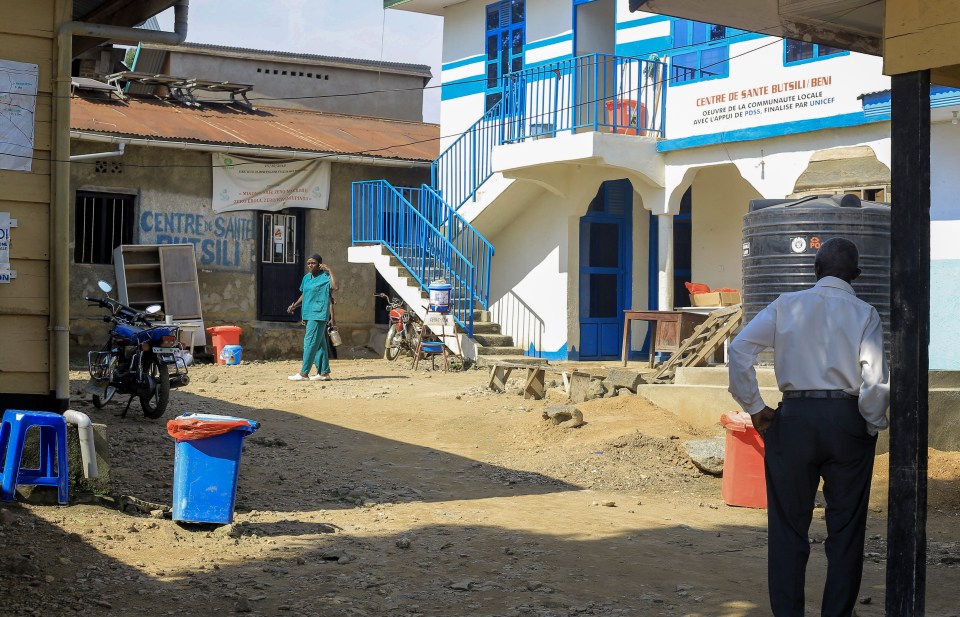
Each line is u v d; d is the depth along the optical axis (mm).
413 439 11719
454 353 18422
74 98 21109
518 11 19422
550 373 16078
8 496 7117
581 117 18078
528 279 19406
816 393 5012
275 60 28828
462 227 19438
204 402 13508
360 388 15328
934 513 8633
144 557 6406
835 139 14500
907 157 4578
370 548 6945
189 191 20047
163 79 22672
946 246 12570
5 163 7617
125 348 11797
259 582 6008
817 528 8109
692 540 7531
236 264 20594
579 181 18078
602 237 19156
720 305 16297
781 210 11391
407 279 19312
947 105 12117
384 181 20125
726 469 9070
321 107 29328
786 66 15016
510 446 11359
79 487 7699
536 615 5574
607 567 6637
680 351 14102
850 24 6297
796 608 5055
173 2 8031
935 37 4504
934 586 6309
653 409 12156
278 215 21203
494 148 17922
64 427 7355
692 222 18406
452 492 9203
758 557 7047
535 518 8148
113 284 19266
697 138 16219
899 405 4551
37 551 6234
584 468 10195
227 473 7203
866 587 6371
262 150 20375
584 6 18344
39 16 7676
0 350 7648
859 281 11070
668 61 16938
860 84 14094
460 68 20719
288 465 9891
